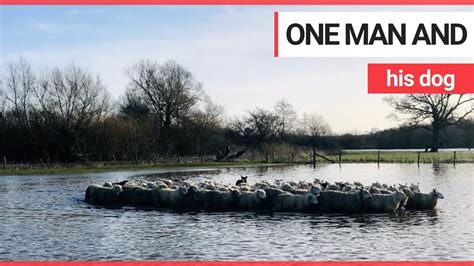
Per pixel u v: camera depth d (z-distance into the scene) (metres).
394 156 89.56
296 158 88.94
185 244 21.62
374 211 28.81
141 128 83.62
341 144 123.00
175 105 94.69
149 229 24.73
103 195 33.53
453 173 57.97
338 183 32.91
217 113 98.88
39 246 21.52
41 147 75.81
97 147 77.38
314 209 29.20
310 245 21.27
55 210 31.02
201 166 74.88
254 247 21.00
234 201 29.97
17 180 52.16
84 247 21.30
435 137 100.25
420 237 22.55
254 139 109.75
